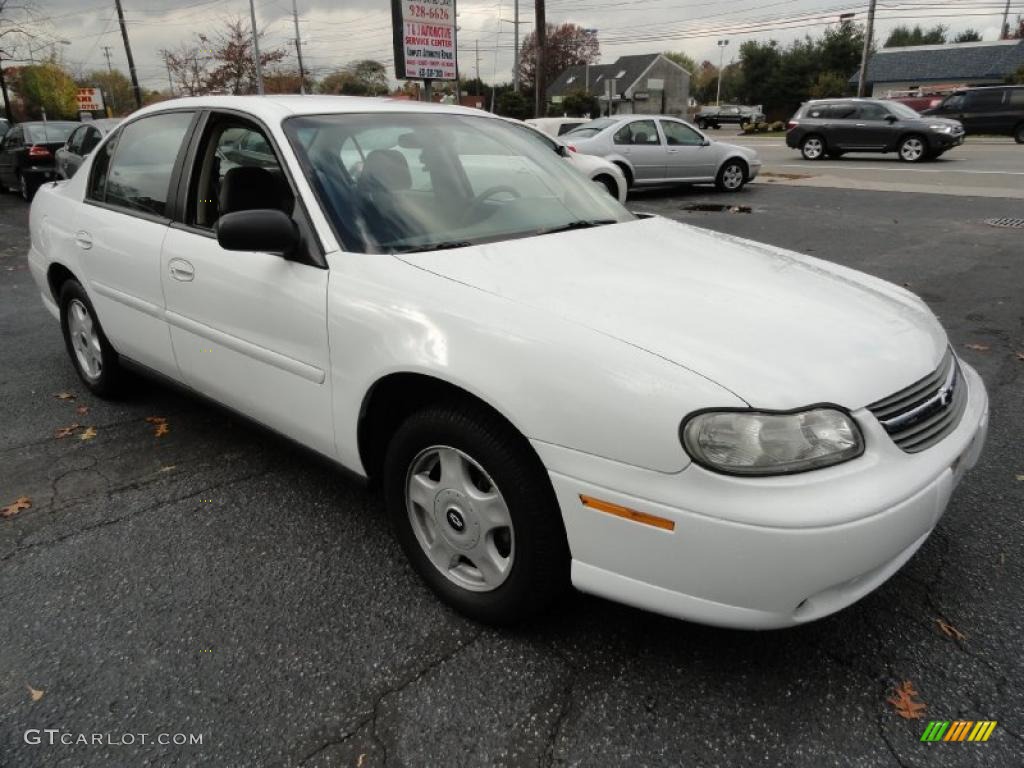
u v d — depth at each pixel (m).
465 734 1.98
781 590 1.80
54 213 4.16
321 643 2.32
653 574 1.91
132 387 4.27
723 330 2.02
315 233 2.58
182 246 3.11
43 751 1.94
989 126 23.89
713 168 13.89
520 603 2.22
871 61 58.41
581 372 1.93
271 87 38.72
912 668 2.17
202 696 2.12
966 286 6.53
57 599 2.54
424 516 2.49
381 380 2.34
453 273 2.33
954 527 2.87
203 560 2.75
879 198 12.41
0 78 36.16
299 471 3.42
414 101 3.44
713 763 1.88
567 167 3.48
